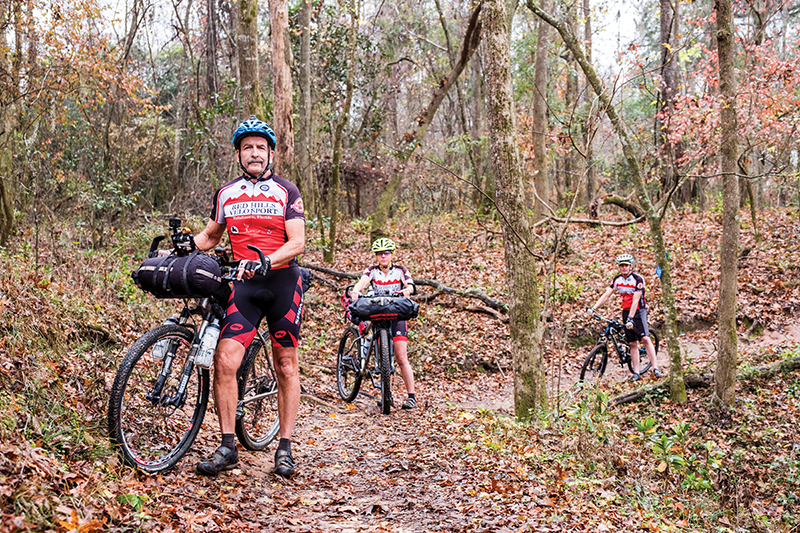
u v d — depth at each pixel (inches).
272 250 159.3
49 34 437.1
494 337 459.5
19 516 88.5
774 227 631.2
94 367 178.1
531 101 1064.2
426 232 722.2
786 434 287.1
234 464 155.9
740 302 479.8
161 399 146.6
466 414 259.4
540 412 249.6
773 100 526.9
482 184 913.5
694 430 302.8
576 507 157.8
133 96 537.3
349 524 133.9
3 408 123.3
